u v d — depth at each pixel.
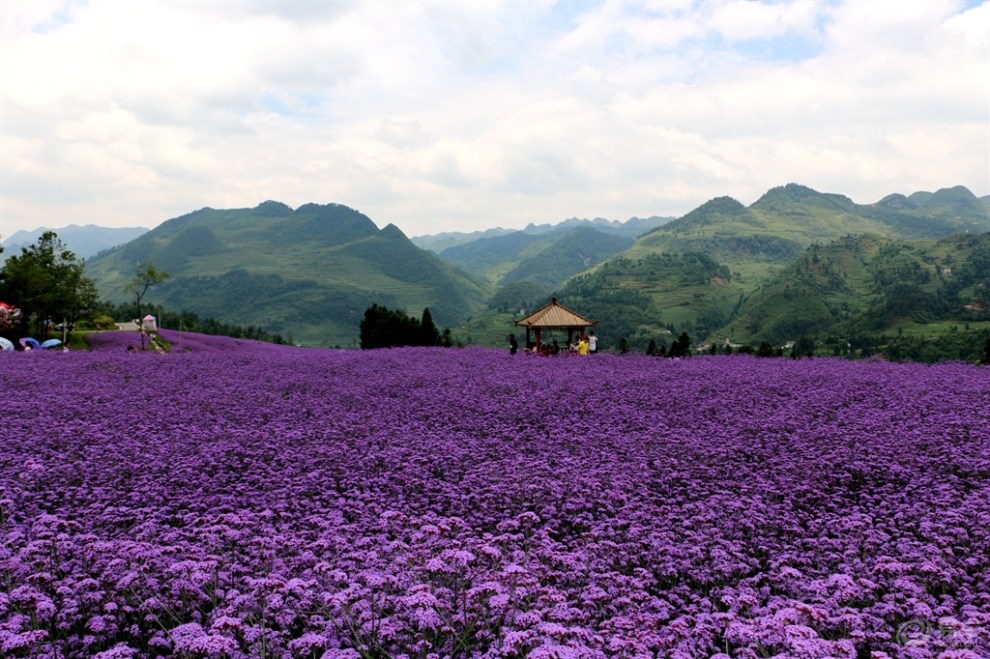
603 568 10.29
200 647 6.92
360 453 17.38
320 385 28.61
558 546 11.18
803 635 7.19
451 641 7.80
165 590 9.07
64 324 66.12
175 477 14.87
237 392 26.45
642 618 8.36
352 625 8.02
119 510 12.41
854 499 14.27
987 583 9.47
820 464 15.60
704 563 10.68
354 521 12.59
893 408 21.77
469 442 18.61
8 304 66.75
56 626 8.38
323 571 9.34
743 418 20.89
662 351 56.47
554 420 21.47
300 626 8.70
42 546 9.81
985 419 19.55
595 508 13.53
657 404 23.88
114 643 8.32
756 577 9.84
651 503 13.58
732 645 8.34
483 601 8.50
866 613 8.52
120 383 28.42
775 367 34.00
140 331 71.25
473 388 27.19
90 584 8.66
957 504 12.93
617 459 16.77
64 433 18.19
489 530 12.44
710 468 15.87
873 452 16.52
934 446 16.69
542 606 8.61
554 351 46.81
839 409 22.06
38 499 13.12
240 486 14.45
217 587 9.29
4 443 17.08
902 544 10.84
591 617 8.70
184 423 20.55
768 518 12.39
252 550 10.34
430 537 10.69
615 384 28.02
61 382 28.06
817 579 9.70
